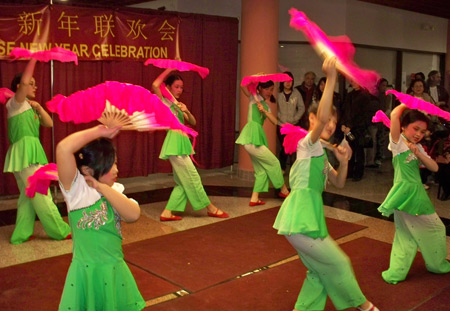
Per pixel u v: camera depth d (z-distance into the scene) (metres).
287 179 7.68
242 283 3.64
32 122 4.46
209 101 7.67
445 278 3.71
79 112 2.02
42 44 5.99
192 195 5.25
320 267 2.76
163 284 3.62
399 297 3.38
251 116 5.76
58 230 4.57
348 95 7.57
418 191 3.58
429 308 3.21
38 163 4.47
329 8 8.68
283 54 8.84
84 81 6.44
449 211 5.87
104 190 2.17
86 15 6.27
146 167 7.14
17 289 3.50
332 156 7.75
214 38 7.57
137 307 2.35
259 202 5.98
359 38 9.11
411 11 9.78
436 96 8.38
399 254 3.65
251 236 4.77
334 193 6.70
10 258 4.16
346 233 4.88
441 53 11.20
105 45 6.45
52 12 6.03
